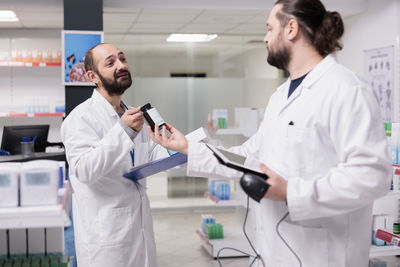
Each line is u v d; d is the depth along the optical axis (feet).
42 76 19.90
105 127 6.79
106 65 6.79
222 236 14.92
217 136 22.21
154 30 21.39
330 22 4.72
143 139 7.48
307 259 4.70
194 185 22.59
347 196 4.07
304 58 4.90
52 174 4.31
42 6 15.87
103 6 15.90
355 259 4.80
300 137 4.66
